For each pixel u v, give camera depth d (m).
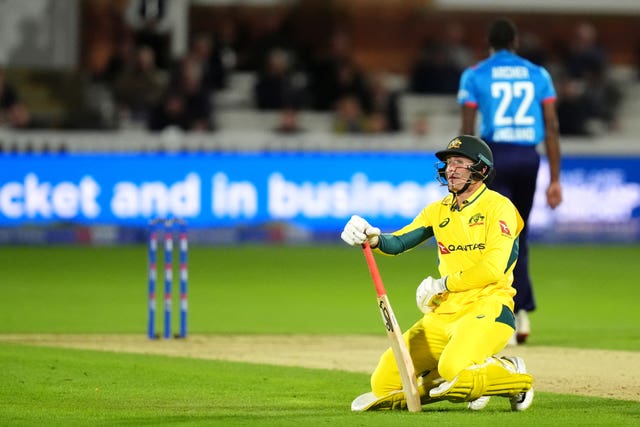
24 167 79.31
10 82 91.50
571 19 107.38
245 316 49.62
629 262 73.94
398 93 93.88
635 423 26.39
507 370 27.00
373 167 81.44
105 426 25.64
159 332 44.31
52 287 59.38
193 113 86.81
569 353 38.81
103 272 66.00
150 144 81.75
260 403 29.33
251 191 80.88
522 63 40.06
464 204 27.89
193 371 34.38
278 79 93.56
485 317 27.16
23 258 72.69
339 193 81.50
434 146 82.62
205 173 80.19
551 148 40.69
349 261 73.69
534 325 47.41
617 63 108.56
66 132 85.94
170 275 41.94
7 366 34.72
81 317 48.69
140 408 28.33
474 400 27.20
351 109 88.62
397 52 106.19
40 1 96.25
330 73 93.81
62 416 26.97
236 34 99.12
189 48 102.25
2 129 83.56
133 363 35.66
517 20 107.25
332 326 46.56
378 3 104.81
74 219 79.88
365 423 25.83
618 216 84.31
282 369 35.09
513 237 27.59
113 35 99.69
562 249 81.25
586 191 83.62
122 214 80.12
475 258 27.70
